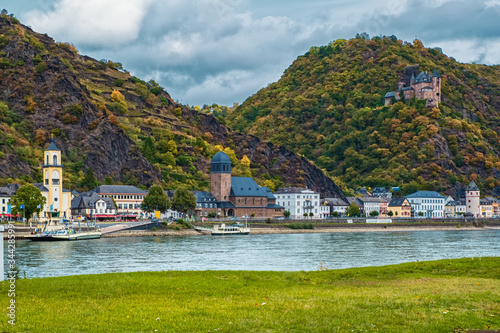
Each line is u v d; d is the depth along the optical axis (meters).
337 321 54.69
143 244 180.12
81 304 61.59
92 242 187.50
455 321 54.56
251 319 55.31
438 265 87.31
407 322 54.34
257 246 176.12
